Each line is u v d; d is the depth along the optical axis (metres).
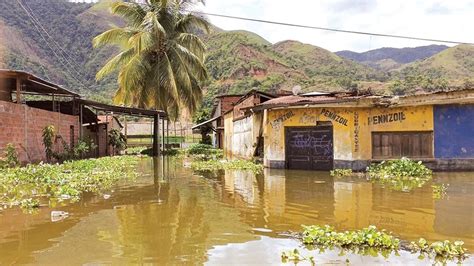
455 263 6.05
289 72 93.62
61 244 7.25
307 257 6.39
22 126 20.61
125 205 10.90
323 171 19.39
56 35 111.44
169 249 6.93
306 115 20.09
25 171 16.45
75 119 29.31
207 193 12.91
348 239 7.02
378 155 19.09
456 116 18.55
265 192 12.91
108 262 6.30
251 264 6.17
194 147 43.03
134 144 64.81
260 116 24.50
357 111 19.09
